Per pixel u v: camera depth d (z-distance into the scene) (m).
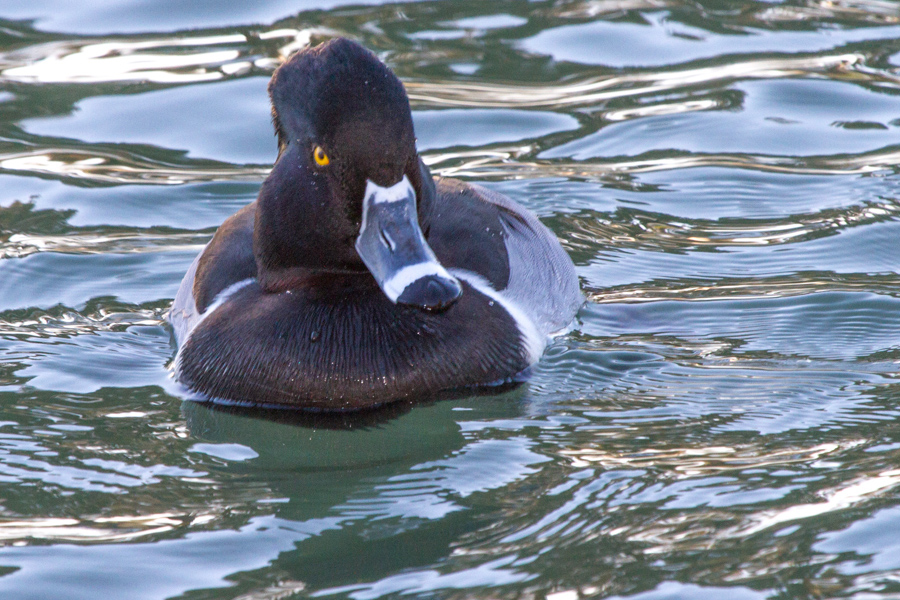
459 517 6.45
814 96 13.74
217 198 11.90
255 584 5.87
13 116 13.41
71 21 16.05
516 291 8.76
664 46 15.22
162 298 9.98
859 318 9.14
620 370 8.38
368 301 8.07
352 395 7.86
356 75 7.42
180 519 6.52
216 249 8.88
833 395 7.84
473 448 7.27
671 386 8.09
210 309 8.48
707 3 16.58
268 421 7.79
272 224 7.98
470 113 13.52
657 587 5.70
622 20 16.02
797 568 5.81
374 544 6.21
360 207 7.54
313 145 7.60
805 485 6.60
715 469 6.83
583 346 8.77
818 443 7.12
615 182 12.02
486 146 12.84
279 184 7.89
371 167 7.43
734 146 12.70
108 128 13.25
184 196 11.90
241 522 6.48
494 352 8.18
